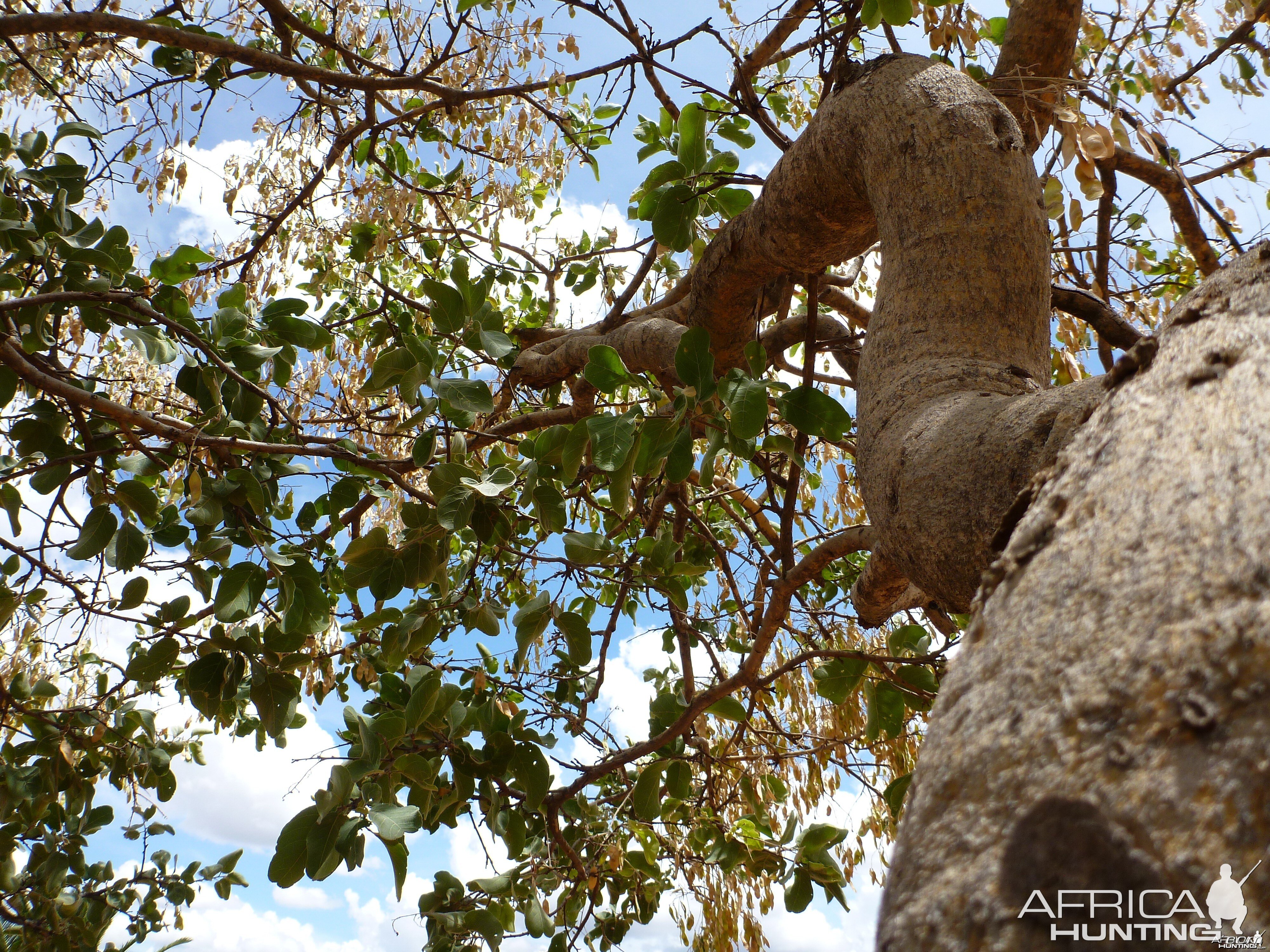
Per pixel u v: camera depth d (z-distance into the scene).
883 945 0.41
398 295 3.21
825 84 2.20
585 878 2.54
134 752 2.83
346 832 1.99
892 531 1.02
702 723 2.87
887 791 2.41
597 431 1.91
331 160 3.17
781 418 2.01
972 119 1.37
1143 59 3.07
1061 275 2.88
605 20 2.71
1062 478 0.59
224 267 3.36
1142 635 0.42
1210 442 0.49
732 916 2.97
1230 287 0.65
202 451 2.12
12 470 2.04
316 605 2.11
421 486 3.30
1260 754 0.35
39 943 2.71
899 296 1.29
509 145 3.64
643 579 2.51
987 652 0.49
